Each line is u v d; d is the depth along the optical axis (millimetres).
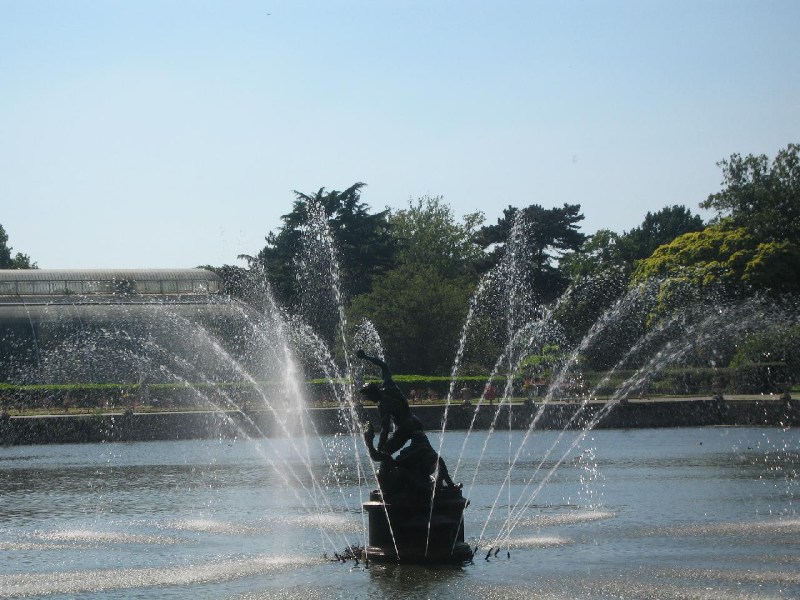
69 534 29312
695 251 104750
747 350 87375
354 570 23797
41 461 54969
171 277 109938
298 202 116938
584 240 123750
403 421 25203
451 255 155125
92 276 108375
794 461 48562
